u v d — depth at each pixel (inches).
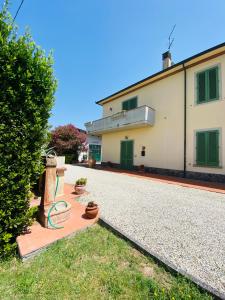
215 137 365.4
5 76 96.2
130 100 590.9
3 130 98.5
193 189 300.7
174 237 132.3
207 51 369.4
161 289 79.7
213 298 75.0
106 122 615.8
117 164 631.8
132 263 99.4
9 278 86.5
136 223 156.2
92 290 79.9
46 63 115.7
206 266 98.0
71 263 98.0
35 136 115.0
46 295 76.7
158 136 484.4
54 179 149.7
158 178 406.0
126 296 76.5
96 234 133.7
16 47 101.0
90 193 255.8
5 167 100.5
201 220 166.9
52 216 138.3
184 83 429.7
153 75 487.5
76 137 900.6
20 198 109.8
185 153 412.2
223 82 363.9
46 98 116.3
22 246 107.7
